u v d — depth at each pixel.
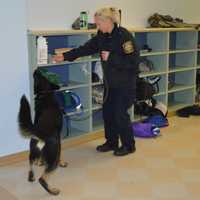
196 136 4.27
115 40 3.36
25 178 3.13
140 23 4.92
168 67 4.97
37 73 3.25
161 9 5.18
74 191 2.90
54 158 2.83
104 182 3.06
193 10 5.69
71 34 3.84
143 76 4.57
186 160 3.54
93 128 4.24
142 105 4.72
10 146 3.44
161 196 2.82
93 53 3.59
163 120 4.66
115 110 3.56
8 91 3.35
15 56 3.34
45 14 3.91
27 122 2.78
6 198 2.74
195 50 5.28
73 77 4.21
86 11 4.27
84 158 3.59
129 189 2.94
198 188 2.96
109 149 3.78
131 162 3.49
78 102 4.03
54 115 2.91
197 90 5.68
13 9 3.25
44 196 2.81
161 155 3.66
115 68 3.43
